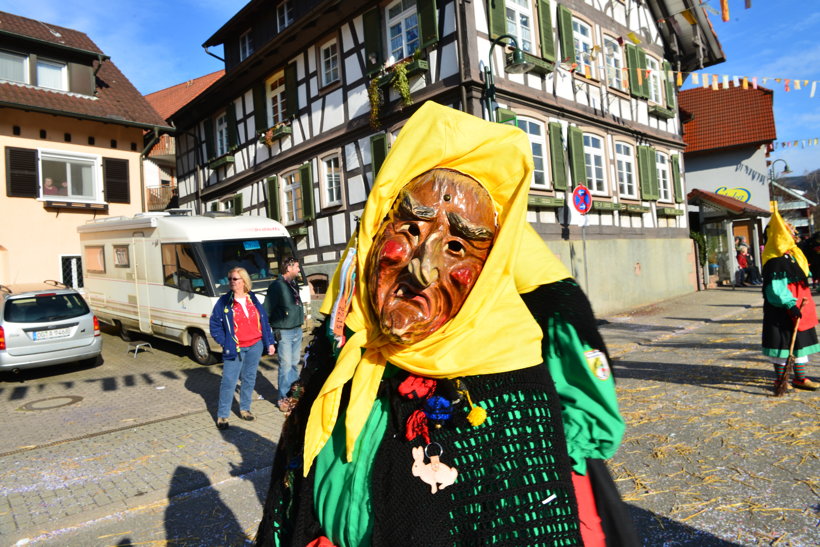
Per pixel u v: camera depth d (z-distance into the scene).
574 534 1.10
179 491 4.44
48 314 9.67
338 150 14.23
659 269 16.62
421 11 11.61
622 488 3.81
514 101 11.82
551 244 12.39
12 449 5.82
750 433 4.71
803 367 5.94
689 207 20.80
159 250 10.66
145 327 11.27
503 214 1.31
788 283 5.88
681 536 3.14
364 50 13.27
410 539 1.12
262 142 17.11
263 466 4.92
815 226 49.00
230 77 17.47
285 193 16.61
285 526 1.51
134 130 18.58
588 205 10.56
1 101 15.41
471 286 1.21
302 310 6.88
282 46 15.48
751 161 23.11
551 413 1.16
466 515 1.11
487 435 1.14
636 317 13.16
